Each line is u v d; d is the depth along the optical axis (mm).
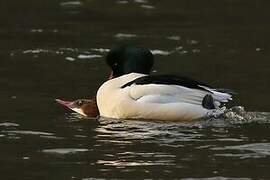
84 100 15352
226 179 11562
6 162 12344
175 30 23094
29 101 15953
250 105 15539
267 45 21391
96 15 24953
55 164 12242
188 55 20250
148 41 21703
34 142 13367
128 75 15086
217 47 21125
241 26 23703
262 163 12258
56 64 19266
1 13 24969
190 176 11703
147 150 12891
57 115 15000
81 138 13578
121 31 22875
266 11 25656
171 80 14492
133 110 14391
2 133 13836
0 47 20938
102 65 19188
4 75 18125
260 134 13719
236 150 12883
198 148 12984
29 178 11641
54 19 24328
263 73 18375
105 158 12516
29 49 20766
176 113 14180
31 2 26484
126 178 11609
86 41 21672
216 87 17094
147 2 26938
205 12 25594
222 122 14312
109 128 14109
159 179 11578
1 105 15609
